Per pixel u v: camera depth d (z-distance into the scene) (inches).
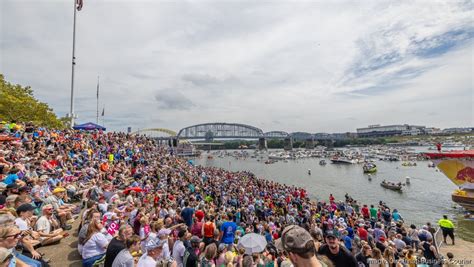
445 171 1243.2
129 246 215.3
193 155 6919.3
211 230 413.7
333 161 4411.9
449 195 1571.1
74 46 1338.6
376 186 2011.6
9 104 1514.5
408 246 502.3
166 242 301.1
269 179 2674.7
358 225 650.2
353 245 461.4
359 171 3105.3
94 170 765.3
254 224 590.9
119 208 487.5
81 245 305.1
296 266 86.0
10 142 732.0
